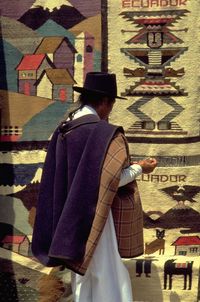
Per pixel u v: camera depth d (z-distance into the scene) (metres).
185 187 3.83
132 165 3.22
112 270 3.19
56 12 3.83
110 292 3.18
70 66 3.86
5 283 3.94
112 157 3.06
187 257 3.82
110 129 3.11
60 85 3.88
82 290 3.24
